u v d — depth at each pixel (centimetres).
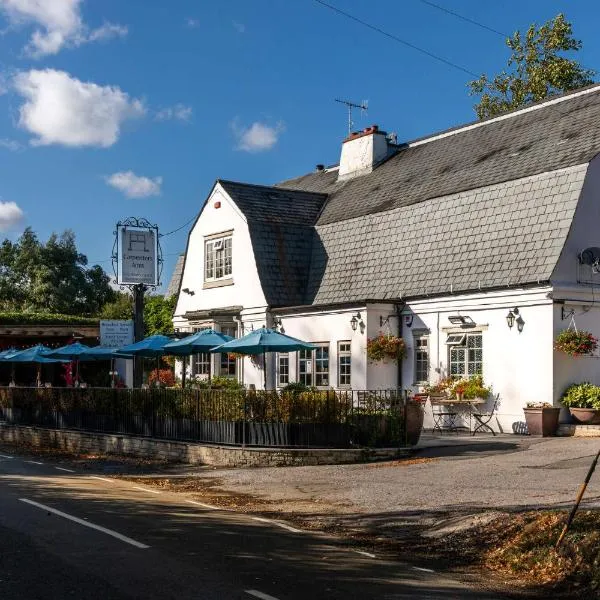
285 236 2997
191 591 733
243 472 1678
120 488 1467
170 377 3225
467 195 2464
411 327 2484
